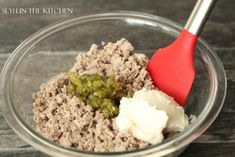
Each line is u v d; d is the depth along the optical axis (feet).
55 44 1.89
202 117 1.53
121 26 1.92
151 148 1.44
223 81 1.64
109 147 1.54
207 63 1.72
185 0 2.41
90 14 1.90
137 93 1.65
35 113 1.69
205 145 1.73
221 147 1.73
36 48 1.81
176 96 1.75
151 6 2.38
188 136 1.47
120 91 1.70
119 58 1.81
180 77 1.74
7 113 1.55
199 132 1.48
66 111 1.65
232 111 1.86
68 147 1.46
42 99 1.73
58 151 1.44
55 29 1.85
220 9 2.35
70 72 1.71
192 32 1.70
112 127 1.61
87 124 1.61
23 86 1.71
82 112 1.64
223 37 2.17
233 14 2.31
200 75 1.74
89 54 1.86
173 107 1.63
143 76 1.76
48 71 1.85
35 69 1.80
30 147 1.73
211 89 1.63
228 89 1.93
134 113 1.57
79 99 1.67
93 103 1.65
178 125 1.60
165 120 1.53
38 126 1.65
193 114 1.69
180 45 1.73
